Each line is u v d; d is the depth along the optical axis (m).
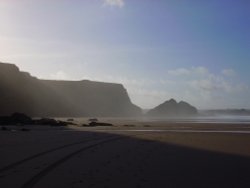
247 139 36.59
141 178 15.45
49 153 24.00
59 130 55.22
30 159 21.00
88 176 15.73
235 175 16.41
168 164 19.47
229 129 60.56
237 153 24.67
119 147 28.20
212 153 24.55
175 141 34.16
